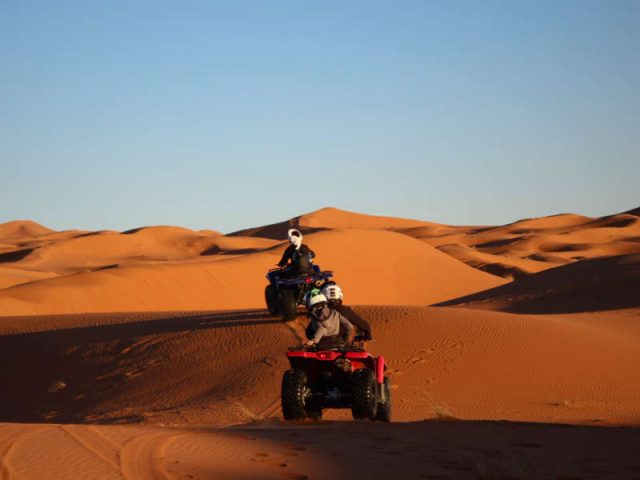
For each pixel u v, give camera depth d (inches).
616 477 363.9
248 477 303.1
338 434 433.4
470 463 371.2
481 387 1036.5
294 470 323.6
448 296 3934.5
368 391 515.2
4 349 1551.4
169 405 1099.3
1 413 1272.1
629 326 1502.2
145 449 336.5
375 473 333.7
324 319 530.0
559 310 2252.7
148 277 3533.5
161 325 1508.4
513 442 443.2
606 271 2625.5
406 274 4047.7
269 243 7652.6
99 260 6392.7
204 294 3587.6
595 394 1023.6
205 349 1279.5
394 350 1173.7
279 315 1279.5
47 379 1379.2
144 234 7337.6
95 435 362.9
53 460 300.2
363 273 3932.1
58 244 6584.6
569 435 482.6
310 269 1190.3
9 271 4667.8
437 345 1183.6
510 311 2401.6
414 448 400.8
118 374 1299.2
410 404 948.0
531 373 1091.3
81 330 1588.3
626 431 525.0
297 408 522.0
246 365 1176.2
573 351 1184.2
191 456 331.6
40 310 3073.3
